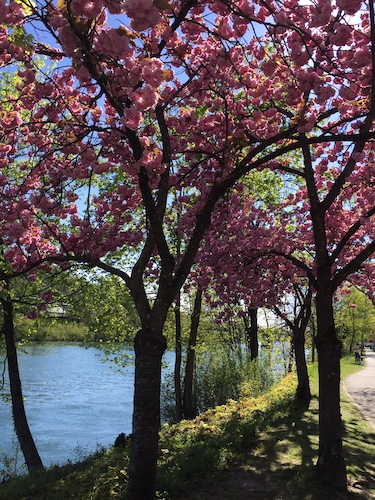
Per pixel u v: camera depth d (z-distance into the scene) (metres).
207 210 5.36
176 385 15.16
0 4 3.35
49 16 3.68
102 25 4.25
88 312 12.60
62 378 32.91
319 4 4.29
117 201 6.94
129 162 5.38
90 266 6.39
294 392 13.41
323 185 10.63
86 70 3.78
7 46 4.49
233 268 8.95
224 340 20.89
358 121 6.70
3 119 5.43
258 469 6.53
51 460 13.93
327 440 6.13
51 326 12.53
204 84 6.09
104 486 6.16
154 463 4.77
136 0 2.92
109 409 22.69
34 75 4.64
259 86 5.15
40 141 6.05
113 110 6.29
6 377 31.44
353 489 5.87
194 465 6.43
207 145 7.12
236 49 5.95
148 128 5.77
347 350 49.62
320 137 5.06
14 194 6.35
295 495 5.56
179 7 5.30
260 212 10.62
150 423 4.77
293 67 5.26
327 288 6.55
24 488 7.52
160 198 5.23
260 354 21.44
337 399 6.24
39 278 10.76
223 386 17.23
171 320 18.17
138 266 5.38
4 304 11.06
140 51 4.80
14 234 5.91
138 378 4.85
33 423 19.12
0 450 13.52
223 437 8.11
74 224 6.77
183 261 5.16
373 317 47.75
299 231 11.16
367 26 5.59
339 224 9.26
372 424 10.25
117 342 14.38
